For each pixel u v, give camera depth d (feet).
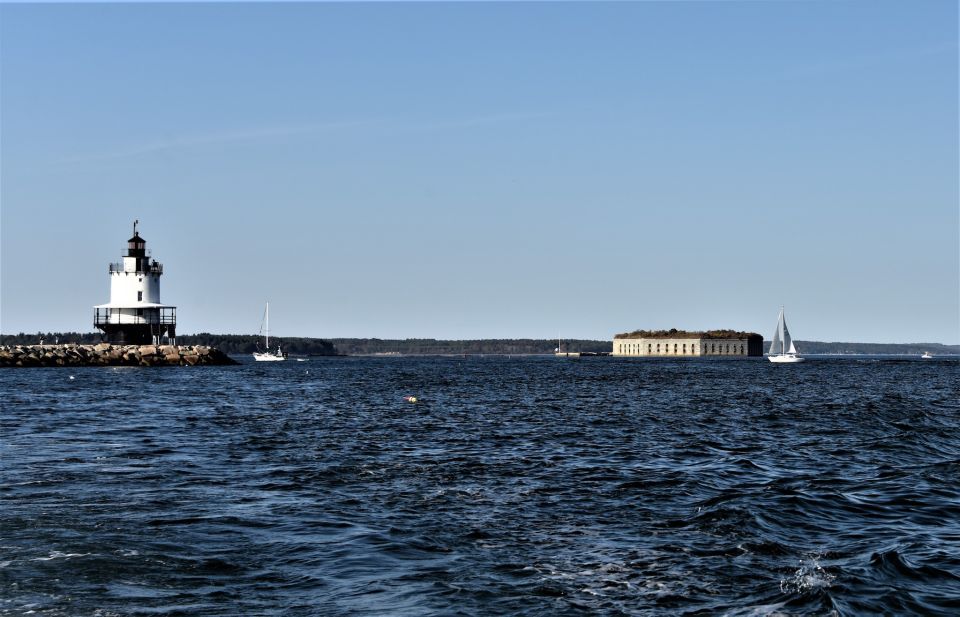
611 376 430.61
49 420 156.25
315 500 79.51
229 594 51.26
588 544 63.77
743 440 132.36
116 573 54.85
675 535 66.74
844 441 130.82
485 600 50.67
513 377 416.26
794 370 554.87
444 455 112.88
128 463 101.71
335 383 332.39
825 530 69.56
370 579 54.54
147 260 451.12
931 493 85.56
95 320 452.35
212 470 97.25
